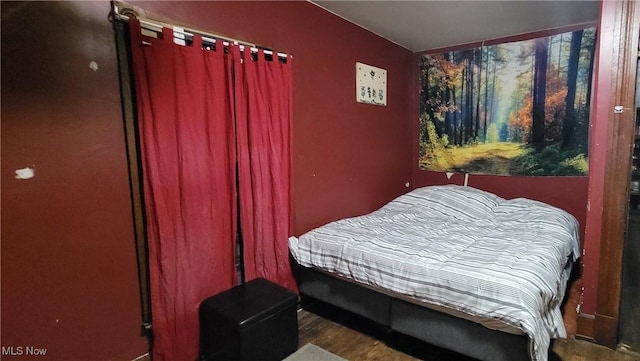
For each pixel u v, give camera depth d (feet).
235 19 6.90
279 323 6.18
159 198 5.72
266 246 7.54
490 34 10.77
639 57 5.90
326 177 9.46
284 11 7.89
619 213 6.19
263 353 5.93
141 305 5.87
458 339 5.82
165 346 5.94
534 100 10.62
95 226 5.28
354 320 7.84
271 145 7.43
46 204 4.80
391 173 12.13
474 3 8.45
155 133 5.63
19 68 4.49
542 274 5.58
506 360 5.35
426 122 12.84
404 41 11.55
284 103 7.66
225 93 6.56
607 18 6.06
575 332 6.91
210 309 5.99
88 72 5.09
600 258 6.42
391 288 6.37
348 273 7.07
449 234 8.04
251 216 7.21
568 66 10.00
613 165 6.19
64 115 4.90
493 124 11.42
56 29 4.76
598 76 6.24
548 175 10.64
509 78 10.98
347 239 7.54
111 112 5.37
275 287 6.78
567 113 10.14
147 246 5.80
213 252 6.51
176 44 5.79
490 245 7.06
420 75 12.78
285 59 7.71
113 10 5.25
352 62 10.00
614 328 6.35
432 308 6.10
